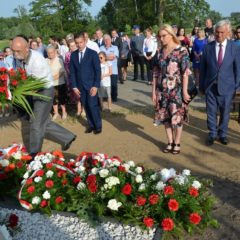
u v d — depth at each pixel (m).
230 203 4.26
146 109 8.92
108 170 3.94
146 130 7.26
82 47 6.75
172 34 5.36
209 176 5.05
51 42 12.43
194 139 6.60
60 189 4.00
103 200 3.79
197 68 11.08
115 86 9.98
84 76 6.84
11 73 4.62
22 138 7.11
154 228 3.59
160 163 5.59
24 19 40.00
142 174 4.07
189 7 39.44
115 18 45.66
